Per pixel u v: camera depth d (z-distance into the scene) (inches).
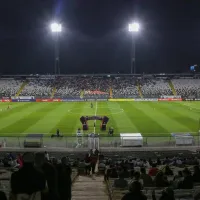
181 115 2493.8
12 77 4648.1
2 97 3927.2
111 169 701.9
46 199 263.7
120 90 4158.5
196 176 512.7
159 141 1621.6
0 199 245.6
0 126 2046.0
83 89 4188.0
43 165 289.1
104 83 4365.2
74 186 593.0
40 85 4330.7
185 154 1261.1
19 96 3954.2
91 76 4603.8
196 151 1387.8
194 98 3890.3
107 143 1583.4
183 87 4192.9
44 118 2374.5
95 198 465.1
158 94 4025.6
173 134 1647.4
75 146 1528.1
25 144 1524.4
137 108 3004.4
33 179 239.9
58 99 3882.9
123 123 2133.4
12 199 242.8
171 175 657.0
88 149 1469.0
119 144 1565.0
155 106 3179.1
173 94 4020.7
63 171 337.4
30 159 245.8
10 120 2288.4
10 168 789.9
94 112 2714.1
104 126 1914.4
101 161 986.1
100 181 671.8
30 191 237.6
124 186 518.0
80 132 1752.0
